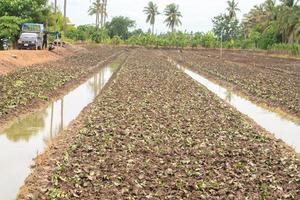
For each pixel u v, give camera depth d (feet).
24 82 90.27
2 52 122.83
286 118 74.74
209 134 55.93
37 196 35.12
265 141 54.54
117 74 121.49
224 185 37.70
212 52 329.52
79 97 87.04
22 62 122.42
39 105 74.23
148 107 71.82
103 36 380.17
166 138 52.39
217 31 454.40
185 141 51.55
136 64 159.02
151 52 291.38
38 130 59.47
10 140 54.19
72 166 41.50
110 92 86.33
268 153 48.83
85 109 72.84
